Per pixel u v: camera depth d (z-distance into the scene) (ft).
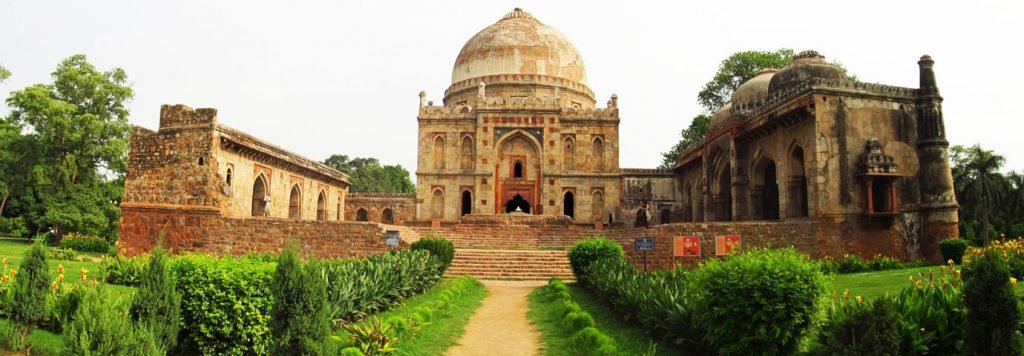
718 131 91.61
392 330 28.19
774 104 76.79
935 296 24.47
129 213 69.82
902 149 70.54
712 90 128.77
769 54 123.54
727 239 66.23
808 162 69.82
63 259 58.39
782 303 24.13
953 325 22.91
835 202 67.82
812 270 25.09
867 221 68.08
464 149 111.14
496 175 108.88
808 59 82.38
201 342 23.70
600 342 28.25
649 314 31.14
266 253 64.90
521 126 108.88
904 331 22.17
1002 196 113.70
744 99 95.04
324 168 106.11
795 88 72.49
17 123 90.17
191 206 69.36
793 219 70.74
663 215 111.24
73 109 85.05
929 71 71.82
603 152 110.52
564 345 30.86
